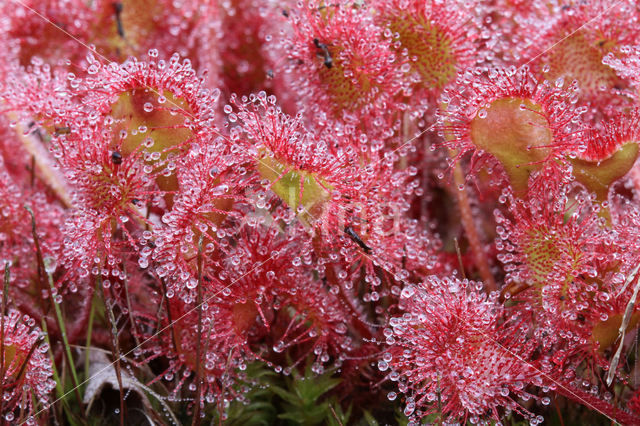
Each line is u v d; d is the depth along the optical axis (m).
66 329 0.18
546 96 0.16
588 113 0.17
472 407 0.16
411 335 0.16
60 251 0.17
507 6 0.18
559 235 0.16
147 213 0.17
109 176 0.16
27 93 0.17
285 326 0.17
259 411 0.17
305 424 0.17
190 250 0.16
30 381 0.16
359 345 0.17
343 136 0.17
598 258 0.16
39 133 0.19
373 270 0.16
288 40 0.17
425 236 0.18
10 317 0.16
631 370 0.17
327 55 0.17
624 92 0.17
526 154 0.16
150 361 0.17
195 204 0.15
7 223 0.17
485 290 0.18
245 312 0.16
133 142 0.16
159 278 0.16
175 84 0.16
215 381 0.17
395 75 0.17
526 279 0.16
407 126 0.17
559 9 0.17
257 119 0.16
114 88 0.16
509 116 0.16
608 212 0.16
